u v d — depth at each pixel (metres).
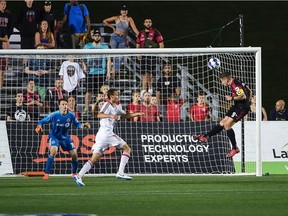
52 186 36.94
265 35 75.62
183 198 30.67
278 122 46.91
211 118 48.06
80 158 45.44
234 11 78.31
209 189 34.53
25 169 45.34
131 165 45.41
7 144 45.41
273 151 46.69
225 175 44.34
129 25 58.72
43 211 26.55
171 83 48.56
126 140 45.66
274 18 77.88
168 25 75.44
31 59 49.59
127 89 50.06
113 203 28.97
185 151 45.72
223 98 48.91
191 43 73.62
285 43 74.69
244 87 42.97
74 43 55.94
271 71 71.88
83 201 29.77
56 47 56.12
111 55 45.09
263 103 67.50
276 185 36.50
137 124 45.84
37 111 47.66
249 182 38.38
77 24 55.91
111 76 50.22
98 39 52.56
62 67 48.12
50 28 55.31
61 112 42.03
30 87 47.47
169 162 45.56
